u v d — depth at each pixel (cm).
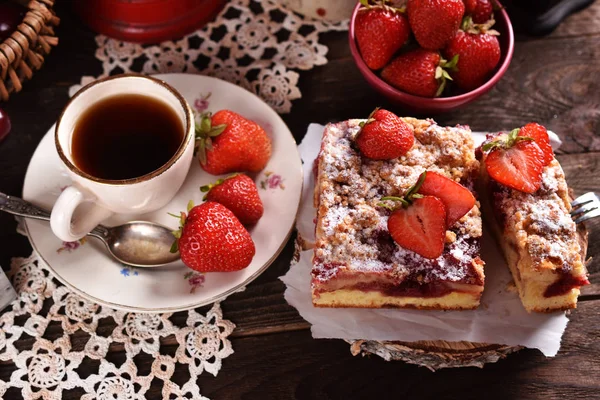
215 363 57
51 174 60
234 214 57
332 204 55
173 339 58
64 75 65
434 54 59
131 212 58
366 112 64
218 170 59
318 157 59
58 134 55
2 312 58
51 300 59
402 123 56
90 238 58
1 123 60
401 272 54
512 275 57
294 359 58
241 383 57
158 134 58
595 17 67
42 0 60
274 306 59
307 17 67
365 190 56
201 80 62
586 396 56
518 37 67
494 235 58
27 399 56
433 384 57
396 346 56
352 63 66
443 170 56
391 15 58
